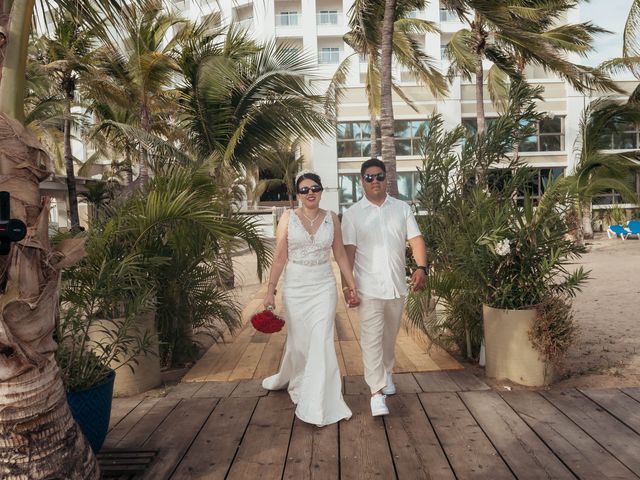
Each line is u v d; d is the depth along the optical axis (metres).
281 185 36.59
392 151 9.99
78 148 32.09
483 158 4.63
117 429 3.47
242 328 6.88
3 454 2.08
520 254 4.16
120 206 4.67
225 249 4.96
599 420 3.35
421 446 3.07
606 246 17.72
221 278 5.58
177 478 2.80
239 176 11.52
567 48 16.30
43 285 2.11
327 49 34.81
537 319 4.01
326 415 3.42
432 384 4.18
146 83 12.23
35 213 2.07
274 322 3.58
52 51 13.80
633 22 14.17
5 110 2.14
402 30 16.61
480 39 16.61
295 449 3.10
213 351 5.63
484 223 4.10
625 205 24.34
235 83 9.96
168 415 3.70
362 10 11.77
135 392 4.18
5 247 1.75
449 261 4.72
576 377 4.28
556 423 3.33
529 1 14.70
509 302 4.11
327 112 11.30
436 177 4.84
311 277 3.56
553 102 26.20
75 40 13.48
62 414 2.23
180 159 9.63
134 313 3.51
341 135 26.94
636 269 11.75
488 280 4.24
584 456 2.88
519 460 2.87
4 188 1.98
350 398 3.94
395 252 3.55
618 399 3.70
